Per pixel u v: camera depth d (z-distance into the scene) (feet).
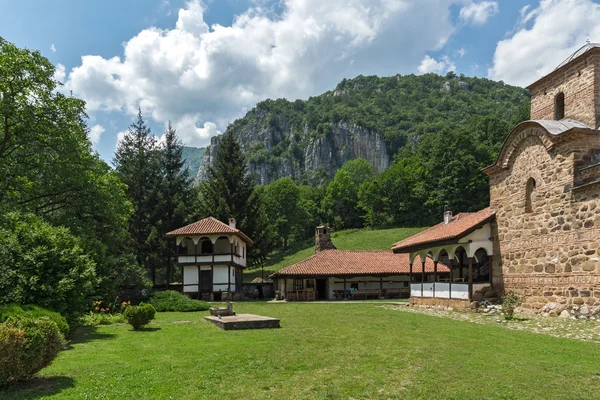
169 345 42.70
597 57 64.03
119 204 97.30
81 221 89.10
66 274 48.70
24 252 47.67
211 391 26.73
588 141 61.77
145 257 159.33
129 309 55.21
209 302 117.29
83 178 86.84
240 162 179.63
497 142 280.10
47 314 41.93
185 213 167.73
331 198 374.02
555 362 33.60
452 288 80.74
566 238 61.98
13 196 84.02
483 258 91.45
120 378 29.66
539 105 75.46
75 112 89.92
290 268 135.03
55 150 85.05
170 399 25.31
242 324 54.19
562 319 57.57
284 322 60.75
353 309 84.58
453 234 77.15
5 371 27.07
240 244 149.79
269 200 315.17
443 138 277.64
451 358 35.04
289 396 25.80
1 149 81.66
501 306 70.59
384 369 31.71
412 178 307.37
